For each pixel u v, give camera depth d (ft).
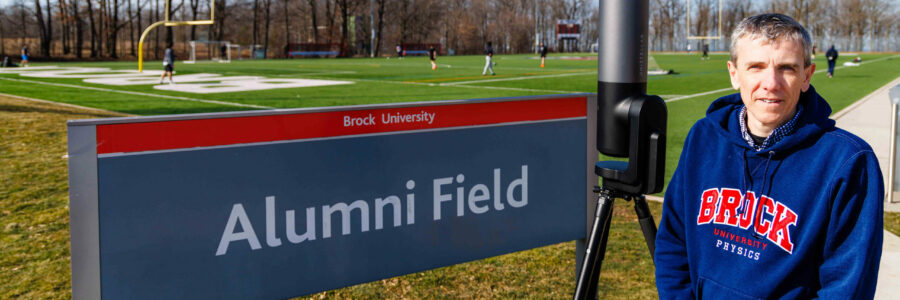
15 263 13.75
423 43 250.98
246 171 7.99
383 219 9.03
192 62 160.56
